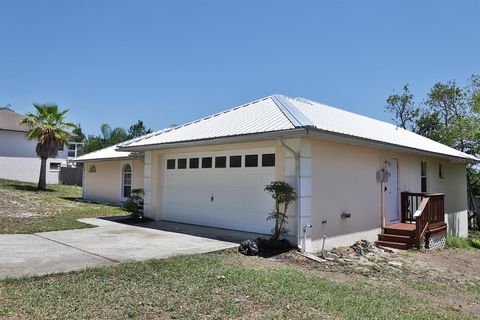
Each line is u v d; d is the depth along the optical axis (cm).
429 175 1616
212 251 858
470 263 1111
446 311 604
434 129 2992
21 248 848
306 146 966
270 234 1053
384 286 721
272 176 1051
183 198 1334
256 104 1306
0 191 2366
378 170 1258
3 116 3419
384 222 1270
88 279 601
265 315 489
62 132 2759
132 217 1428
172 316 468
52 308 472
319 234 998
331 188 1047
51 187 2980
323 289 625
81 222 1327
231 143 1116
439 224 1327
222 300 532
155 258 764
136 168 2036
